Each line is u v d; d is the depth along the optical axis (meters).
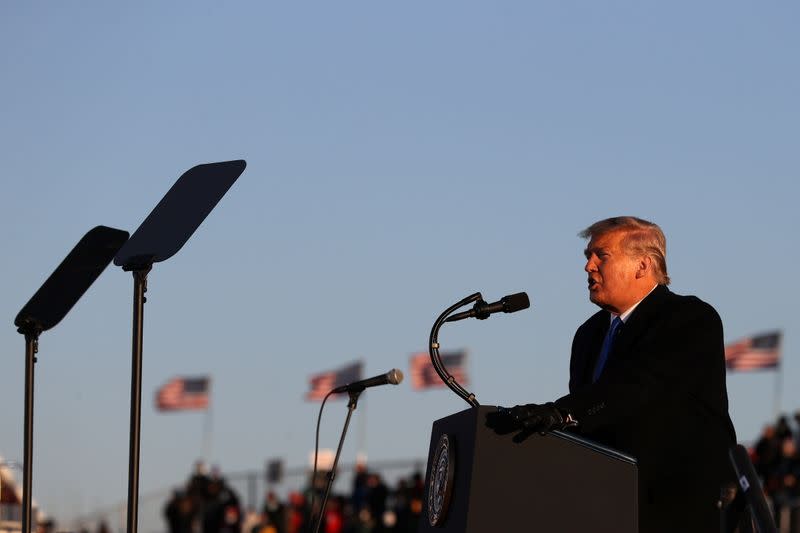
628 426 7.97
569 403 7.67
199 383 53.09
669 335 8.09
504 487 6.90
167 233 8.55
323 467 40.22
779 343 41.72
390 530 36.66
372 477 38.00
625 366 7.87
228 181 8.73
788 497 26.88
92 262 9.31
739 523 7.70
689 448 7.93
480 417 6.95
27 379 9.06
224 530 40.84
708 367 8.02
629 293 8.46
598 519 6.95
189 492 41.00
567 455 7.00
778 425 28.48
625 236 8.48
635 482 6.99
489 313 7.79
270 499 38.91
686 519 7.86
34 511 10.80
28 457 8.98
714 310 8.27
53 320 9.09
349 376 53.09
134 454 8.20
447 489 7.15
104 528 41.00
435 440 7.77
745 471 6.39
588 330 8.83
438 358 7.71
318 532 8.41
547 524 6.91
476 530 6.84
